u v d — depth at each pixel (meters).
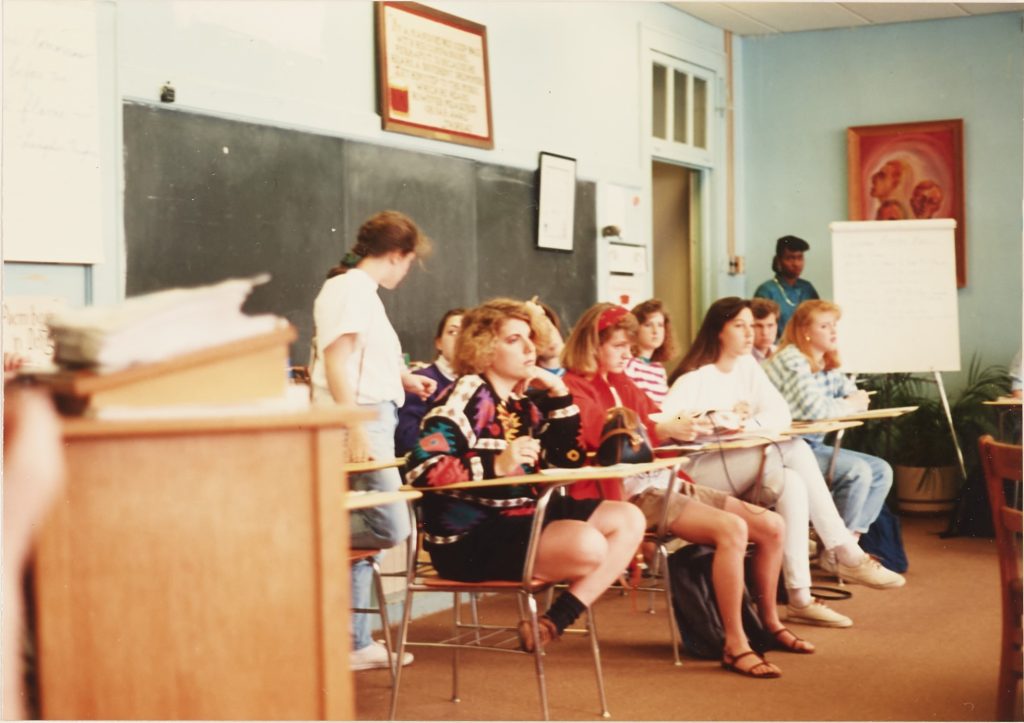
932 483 7.20
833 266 7.27
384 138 4.76
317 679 1.26
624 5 6.72
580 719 3.23
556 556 3.04
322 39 4.46
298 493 1.26
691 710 3.31
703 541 3.82
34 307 3.31
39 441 1.18
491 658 3.97
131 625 1.23
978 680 3.61
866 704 3.36
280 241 4.21
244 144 4.07
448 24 5.16
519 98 5.74
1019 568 2.92
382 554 4.47
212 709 1.24
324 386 3.61
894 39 7.93
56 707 1.22
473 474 2.94
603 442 3.42
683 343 8.05
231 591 1.25
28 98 3.28
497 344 3.06
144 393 1.21
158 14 3.75
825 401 4.98
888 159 7.94
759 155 8.28
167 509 1.24
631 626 4.48
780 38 8.18
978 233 7.75
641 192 6.85
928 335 7.16
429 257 5.04
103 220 3.53
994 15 7.70
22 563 1.20
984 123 7.75
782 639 4.00
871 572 4.82
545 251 5.92
